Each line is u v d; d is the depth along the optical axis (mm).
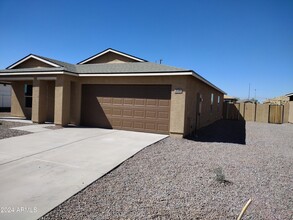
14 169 5098
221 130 14430
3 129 10156
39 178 4602
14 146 7203
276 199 4090
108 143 8133
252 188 4555
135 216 3299
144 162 6039
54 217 3188
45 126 11539
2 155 6148
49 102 13562
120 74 10852
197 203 3793
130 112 11266
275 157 7316
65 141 8203
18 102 15406
